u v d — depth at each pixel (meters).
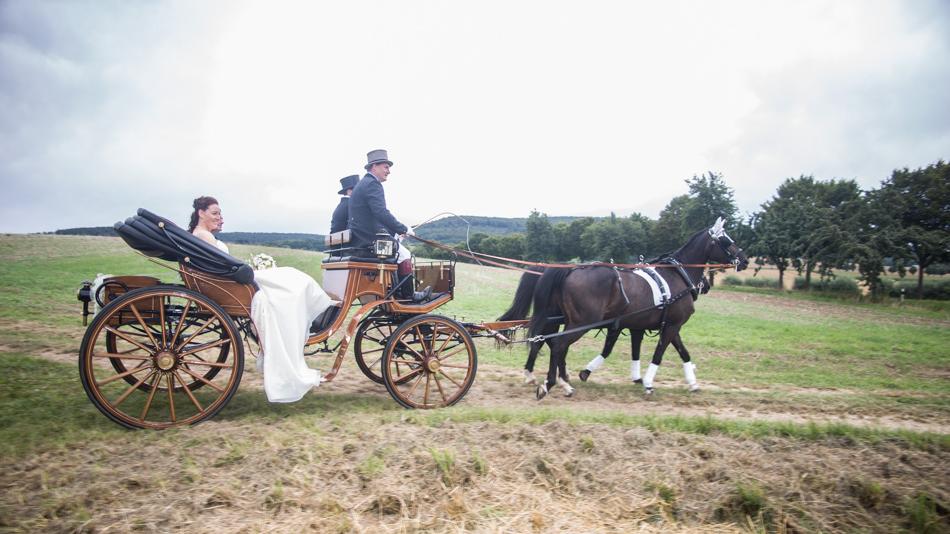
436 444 4.52
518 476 4.13
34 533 3.15
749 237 52.88
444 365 6.31
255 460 4.15
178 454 4.25
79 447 4.38
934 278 45.16
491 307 20.91
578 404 6.89
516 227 102.00
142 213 4.87
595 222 81.25
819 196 51.06
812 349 13.43
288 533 3.30
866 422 6.47
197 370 7.63
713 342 13.64
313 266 36.72
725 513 3.92
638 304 7.25
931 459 4.74
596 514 3.77
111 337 5.57
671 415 6.12
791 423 5.43
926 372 10.95
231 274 5.16
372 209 6.08
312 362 9.11
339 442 4.54
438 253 6.98
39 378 6.52
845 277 46.03
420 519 3.54
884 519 4.00
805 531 3.76
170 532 3.25
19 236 44.81
